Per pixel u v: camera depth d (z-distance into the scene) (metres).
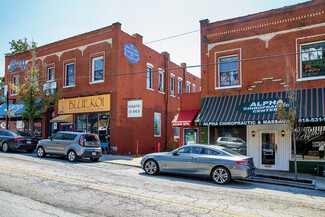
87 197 6.76
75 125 20.75
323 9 12.95
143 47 22.08
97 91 19.59
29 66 24.25
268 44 14.17
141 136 21.14
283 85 13.56
